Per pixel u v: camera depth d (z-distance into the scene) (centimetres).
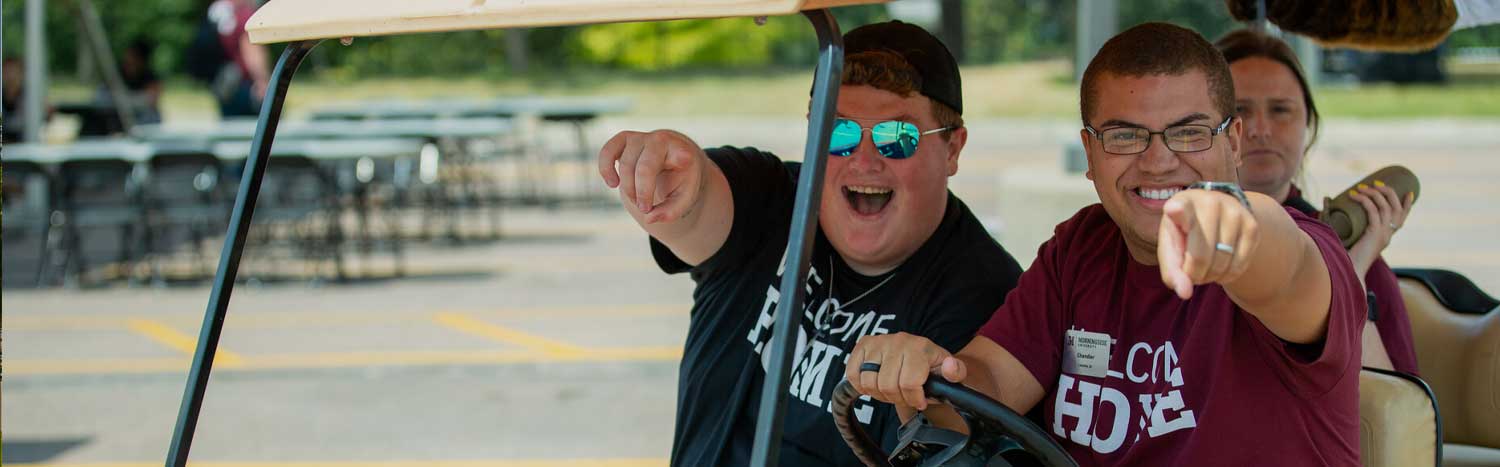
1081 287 222
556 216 1255
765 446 168
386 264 1002
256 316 819
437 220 1224
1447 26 312
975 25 2888
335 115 1426
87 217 941
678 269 279
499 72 2859
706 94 2445
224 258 202
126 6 2833
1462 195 1255
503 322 791
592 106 1413
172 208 947
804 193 171
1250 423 201
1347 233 260
